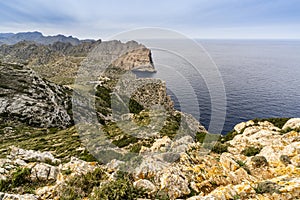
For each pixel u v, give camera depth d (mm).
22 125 44906
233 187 10992
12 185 11266
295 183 11125
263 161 15898
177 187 10969
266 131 26453
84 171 12039
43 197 10203
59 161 16234
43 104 52938
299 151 17469
